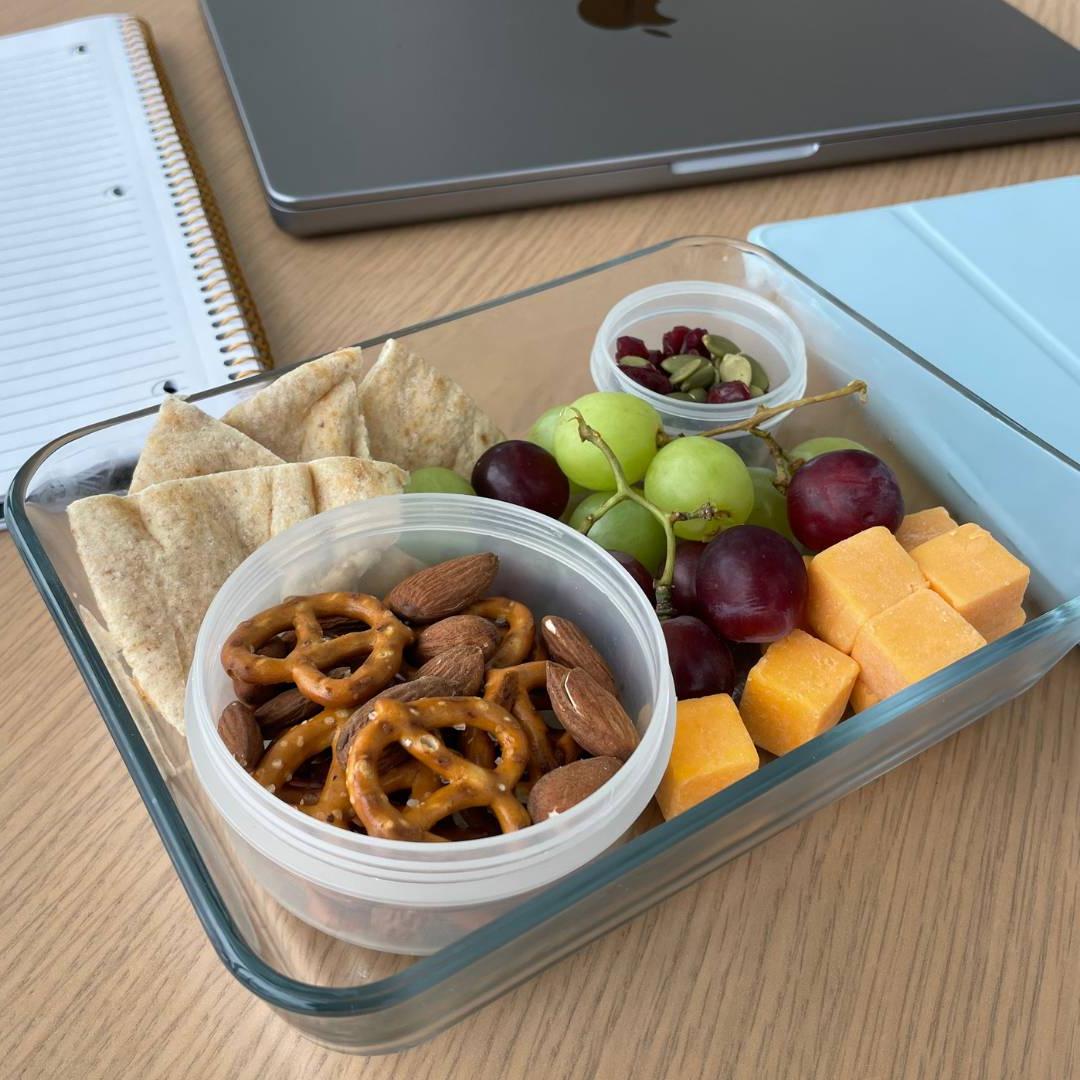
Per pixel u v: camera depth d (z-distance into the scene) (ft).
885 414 2.67
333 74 3.60
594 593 2.09
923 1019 1.89
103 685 1.81
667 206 3.58
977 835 2.16
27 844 2.06
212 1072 1.77
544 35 3.84
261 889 1.80
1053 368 2.85
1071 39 4.56
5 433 2.66
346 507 2.06
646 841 1.61
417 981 1.44
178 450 2.18
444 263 3.34
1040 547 2.36
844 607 2.14
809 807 2.05
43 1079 1.75
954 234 3.24
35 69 3.89
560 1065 1.79
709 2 4.06
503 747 1.74
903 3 4.18
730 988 1.90
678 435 2.64
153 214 3.34
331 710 1.78
